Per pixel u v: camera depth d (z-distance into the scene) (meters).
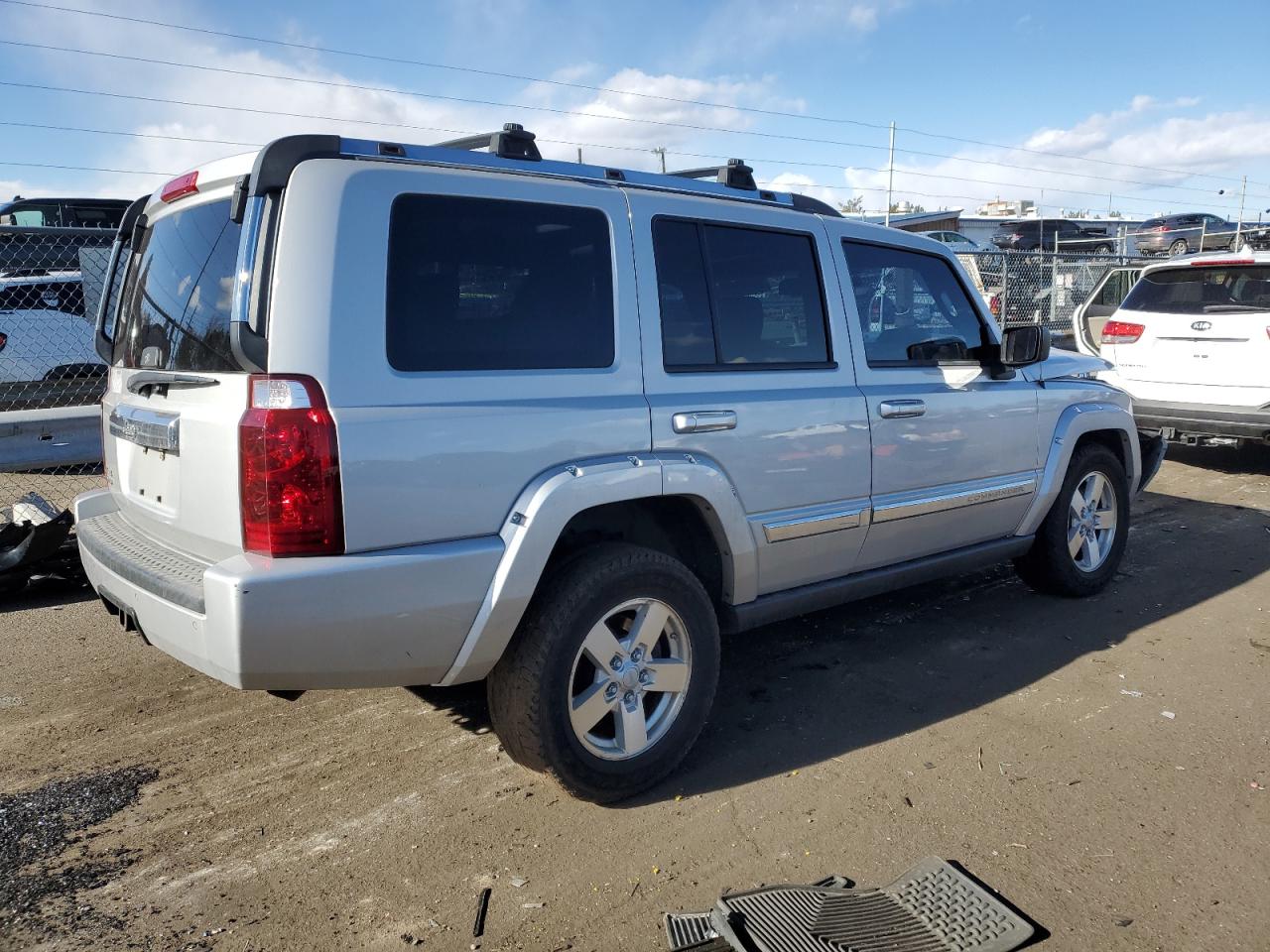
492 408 2.89
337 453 2.60
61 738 3.68
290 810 3.19
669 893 2.78
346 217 2.68
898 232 4.41
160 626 2.84
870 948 2.49
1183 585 5.62
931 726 3.83
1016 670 4.38
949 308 4.62
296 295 2.60
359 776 3.41
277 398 2.55
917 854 2.97
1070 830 3.10
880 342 4.20
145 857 2.92
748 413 3.53
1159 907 2.72
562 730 3.05
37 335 8.63
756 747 3.67
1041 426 4.85
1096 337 11.07
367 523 2.66
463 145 3.41
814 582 3.99
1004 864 2.92
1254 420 7.93
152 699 4.03
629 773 3.22
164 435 2.96
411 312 2.78
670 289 3.44
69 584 5.51
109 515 3.67
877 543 4.12
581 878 2.84
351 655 2.69
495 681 3.07
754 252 3.76
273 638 2.56
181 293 3.12
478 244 2.95
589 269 3.22
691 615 3.33
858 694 4.13
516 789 3.34
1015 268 13.83
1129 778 3.43
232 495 2.64
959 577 5.79
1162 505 7.67
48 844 2.98
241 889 2.77
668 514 3.61
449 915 2.67
